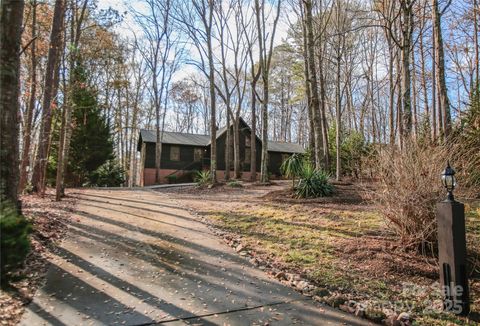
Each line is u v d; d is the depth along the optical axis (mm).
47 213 6906
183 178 25234
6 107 4027
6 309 3053
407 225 4855
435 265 4438
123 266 4402
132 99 29312
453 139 6719
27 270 3963
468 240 5043
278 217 7352
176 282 3982
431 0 11188
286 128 35812
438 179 4695
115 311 3188
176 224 6938
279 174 27656
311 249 5250
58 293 3494
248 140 27344
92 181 19516
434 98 15453
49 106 10539
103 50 14898
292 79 27078
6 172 4004
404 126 8680
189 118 39594
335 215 7180
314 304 3525
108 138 19953
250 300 3574
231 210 8398
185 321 3061
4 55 4020
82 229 6098
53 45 10258
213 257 4965
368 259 4703
